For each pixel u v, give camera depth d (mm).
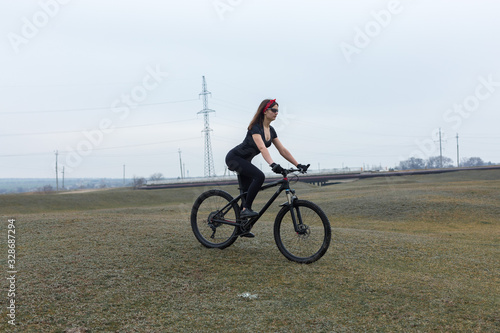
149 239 5309
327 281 3836
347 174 57781
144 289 3539
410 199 18703
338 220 15977
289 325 2932
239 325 2920
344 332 2836
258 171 4578
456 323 2979
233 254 4672
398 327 2912
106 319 2951
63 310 3057
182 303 3291
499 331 2852
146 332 2783
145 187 62938
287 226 4602
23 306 3076
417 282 3912
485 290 3811
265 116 4508
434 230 12844
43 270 3902
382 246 5559
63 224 6707
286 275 3990
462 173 55969
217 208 4941
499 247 6363
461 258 5156
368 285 3746
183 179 65625
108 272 3891
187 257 4500
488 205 17203
